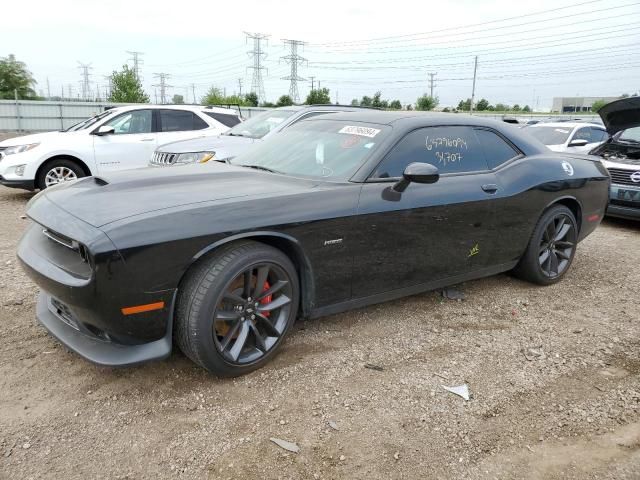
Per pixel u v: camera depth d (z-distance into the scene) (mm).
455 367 3322
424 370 3266
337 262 3357
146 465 2354
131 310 2654
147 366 3158
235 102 53000
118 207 2840
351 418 2744
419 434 2645
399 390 3025
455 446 2574
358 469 2379
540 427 2760
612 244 6797
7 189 9969
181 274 2754
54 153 8508
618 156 8062
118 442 2490
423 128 3932
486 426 2742
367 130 3887
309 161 3824
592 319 4188
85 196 3062
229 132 8289
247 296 3039
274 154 4121
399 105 65500
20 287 4309
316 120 4434
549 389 3127
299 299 3395
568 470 2453
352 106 8430
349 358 3367
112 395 2857
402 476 2352
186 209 2828
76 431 2555
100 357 2746
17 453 2381
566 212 4867
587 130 11289
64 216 2830
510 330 3916
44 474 2268
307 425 2670
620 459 2543
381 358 3389
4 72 48562
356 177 3502
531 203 4480
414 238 3709
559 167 4777
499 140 4504
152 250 2637
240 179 3562
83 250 2621
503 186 4270
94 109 30828
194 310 2814
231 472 2326
